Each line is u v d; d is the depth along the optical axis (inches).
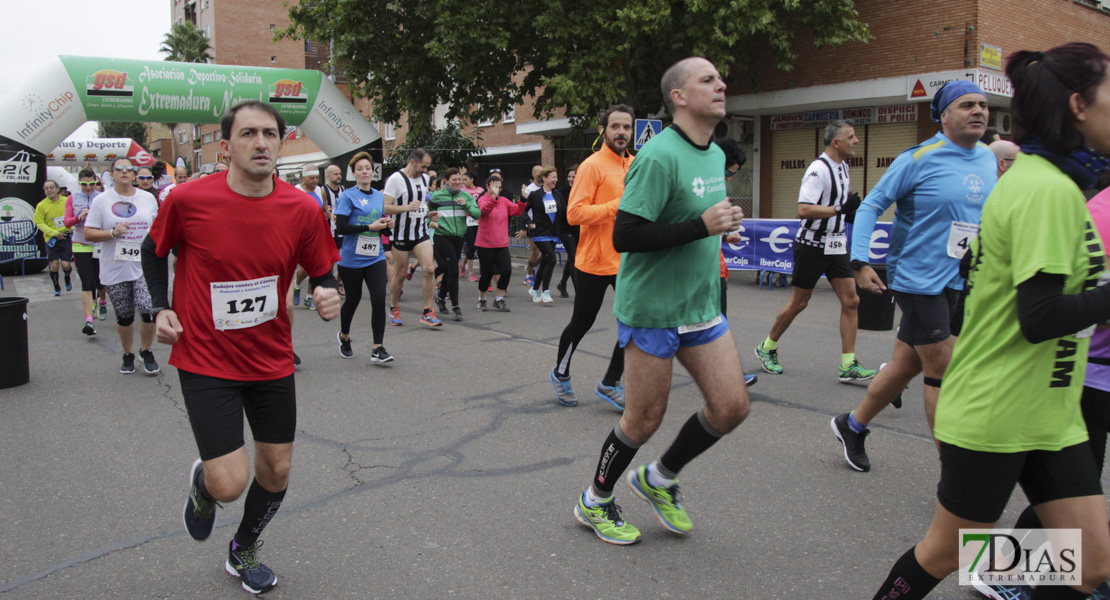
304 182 414.6
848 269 239.6
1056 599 83.8
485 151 1109.1
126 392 244.7
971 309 84.0
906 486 158.1
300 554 131.0
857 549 130.4
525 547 132.4
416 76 673.0
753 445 184.2
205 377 109.7
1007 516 143.3
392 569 125.3
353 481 164.9
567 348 217.3
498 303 418.0
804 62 687.7
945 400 86.5
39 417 216.7
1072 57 76.7
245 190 110.9
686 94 118.5
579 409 219.5
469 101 684.7
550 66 598.9
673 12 613.3
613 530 133.3
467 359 289.3
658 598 115.0
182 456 183.3
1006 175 81.1
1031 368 79.5
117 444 192.4
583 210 198.2
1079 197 75.2
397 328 358.9
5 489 162.6
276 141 110.8
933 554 87.8
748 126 790.5
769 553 129.2
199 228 108.6
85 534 140.2
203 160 2239.2
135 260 264.5
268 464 115.2
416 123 701.3
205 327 109.4
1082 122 76.6
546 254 439.5
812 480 161.6
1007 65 82.9
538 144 1051.9
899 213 156.3
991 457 81.4
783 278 499.5
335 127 604.7
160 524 144.4
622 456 129.5
